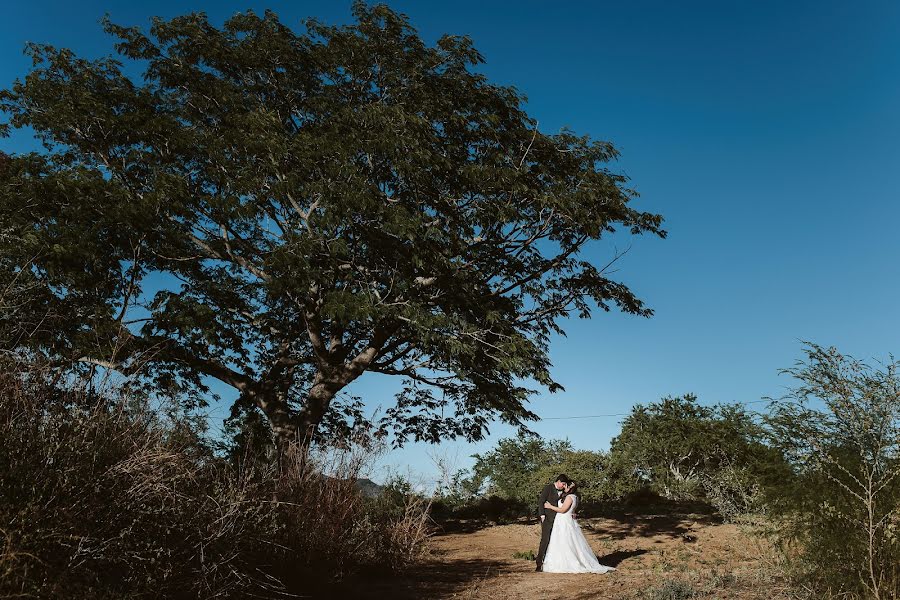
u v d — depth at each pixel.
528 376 17.22
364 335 19.77
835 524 6.19
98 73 17.58
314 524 8.82
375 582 9.55
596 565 10.77
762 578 7.52
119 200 15.12
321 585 8.23
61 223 15.46
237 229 19.41
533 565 12.00
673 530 16.98
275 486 8.07
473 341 16.31
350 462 10.05
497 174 16.06
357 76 17.77
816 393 6.28
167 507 5.56
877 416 6.05
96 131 17.27
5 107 16.73
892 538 5.85
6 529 4.30
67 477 4.70
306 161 14.95
